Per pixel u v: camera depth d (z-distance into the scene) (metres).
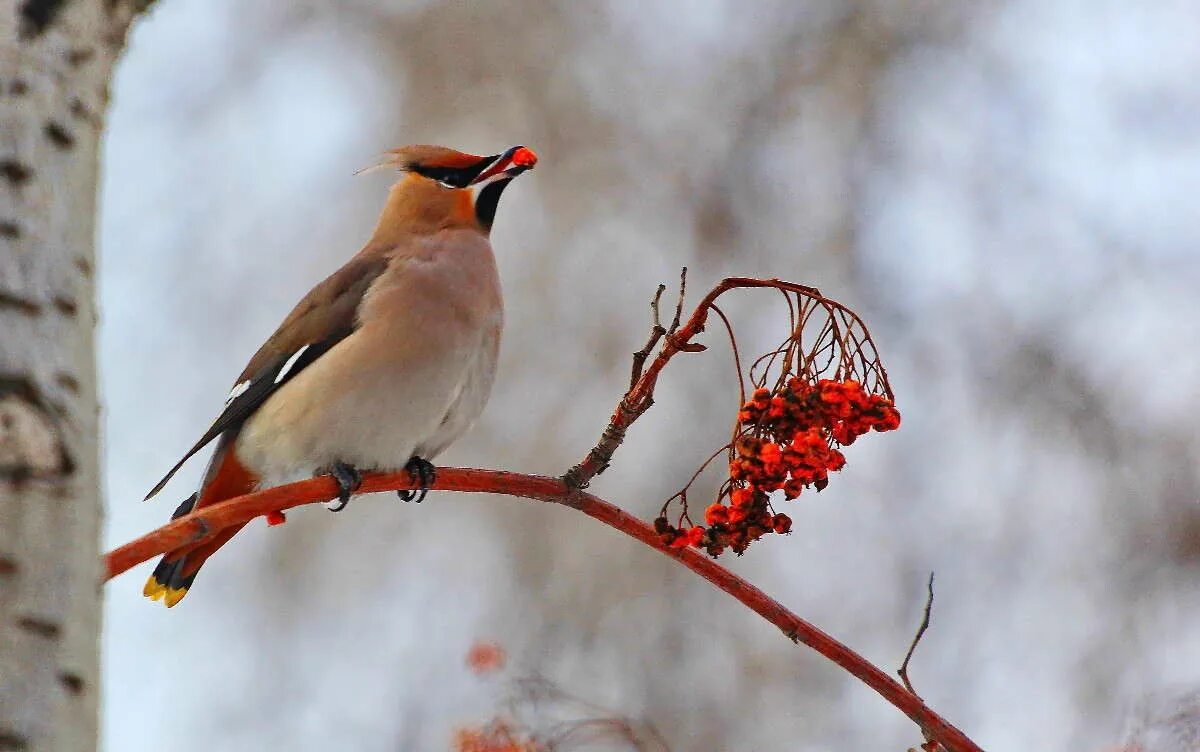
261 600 14.41
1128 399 14.46
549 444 14.16
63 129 3.52
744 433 6.29
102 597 3.34
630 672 13.00
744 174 15.41
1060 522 14.00
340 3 16.22
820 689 12.99
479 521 14.12
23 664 3.12
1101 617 13.34
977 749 6.28
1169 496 13.93
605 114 15.59
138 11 3.82
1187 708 8.59
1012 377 14.68
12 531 3.18
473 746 8.35
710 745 12.70
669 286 14.84
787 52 15.91
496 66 15.72
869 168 15.49
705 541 6.24
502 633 13.38
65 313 3.38
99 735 3.24
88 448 3.34
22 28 3.53
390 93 15.88
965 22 15.98
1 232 3.36
